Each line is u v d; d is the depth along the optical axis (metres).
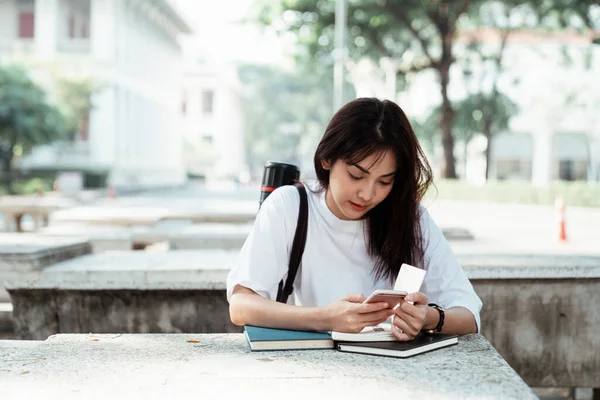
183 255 5.13
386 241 2.46
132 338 2.38
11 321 4.59
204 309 3.90
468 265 4.27
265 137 81.06
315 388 1.80
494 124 28.53
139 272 4.30
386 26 24.47
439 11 23.94
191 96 69.38
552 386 3.84
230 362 2.04
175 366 2.00
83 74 32.28
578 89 34.47
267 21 23.31
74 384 1.84
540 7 23.39
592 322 3.83
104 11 36.88
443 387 1.80
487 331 3.82
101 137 37.00
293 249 2.49
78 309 3.92
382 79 27.30
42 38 36.72
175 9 46.19
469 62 27.16
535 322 3.82
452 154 25.86
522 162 37.81
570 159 37.59
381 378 1.88
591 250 8.00
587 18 22.61
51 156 36.53
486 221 15.34
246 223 10.87
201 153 68.38
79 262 4.72
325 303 2.49
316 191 2.53
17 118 28.08
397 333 2.17
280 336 2.19
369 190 2.26
